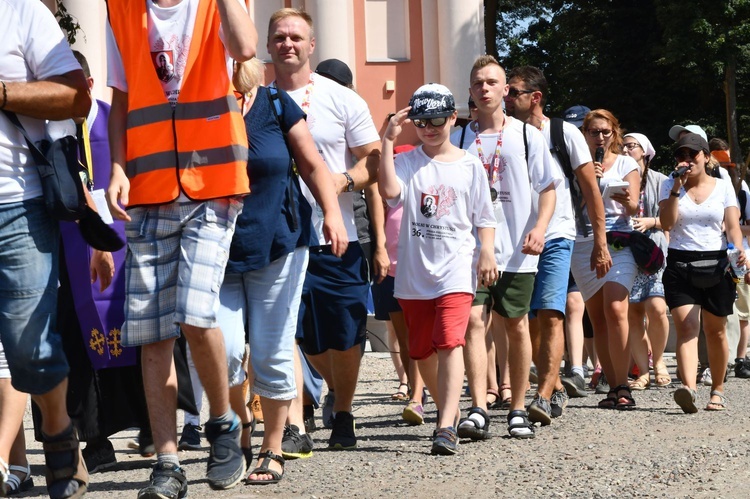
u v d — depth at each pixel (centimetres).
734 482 695
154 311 600
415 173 859
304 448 828
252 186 664
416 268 853
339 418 884
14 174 552
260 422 1046
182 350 800
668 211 1120
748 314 1509
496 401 1162
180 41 605
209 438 626
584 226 1141
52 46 568
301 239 684
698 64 4406
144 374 605
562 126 1062
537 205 961
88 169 726
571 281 1262
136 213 607
